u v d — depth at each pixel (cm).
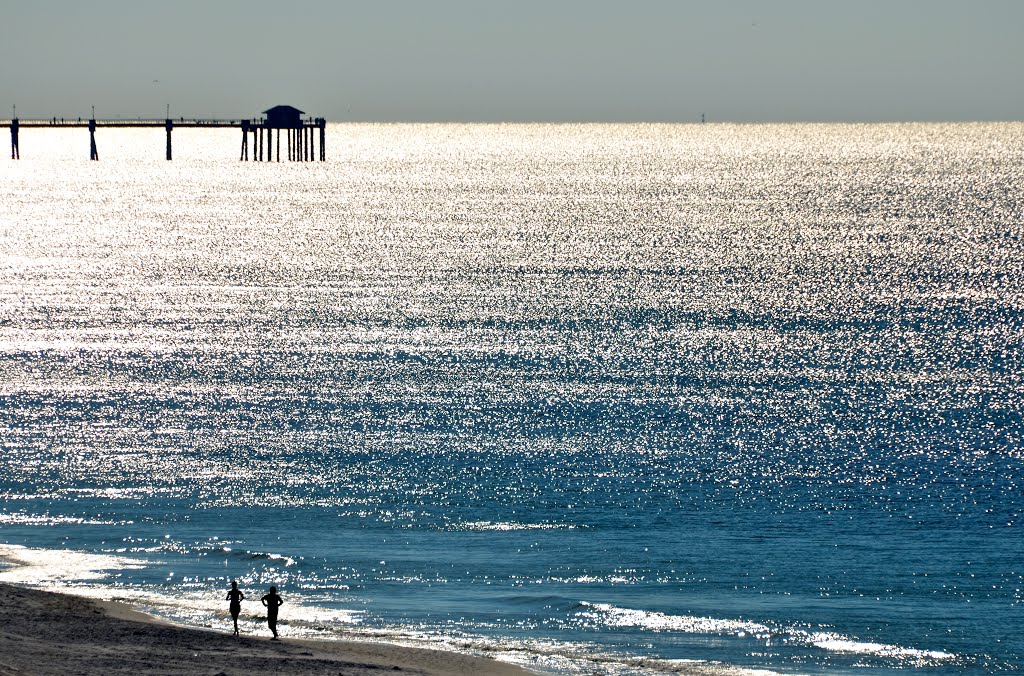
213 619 9569
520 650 9019
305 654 8588
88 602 9688
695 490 13262
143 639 8756
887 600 10169
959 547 11412
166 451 14650
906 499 12875
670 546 11500
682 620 9719
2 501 12681
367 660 8562
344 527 12038
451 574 10769
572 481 13562
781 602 10100
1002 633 9456
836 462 14250
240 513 12438
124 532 11806
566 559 11144
